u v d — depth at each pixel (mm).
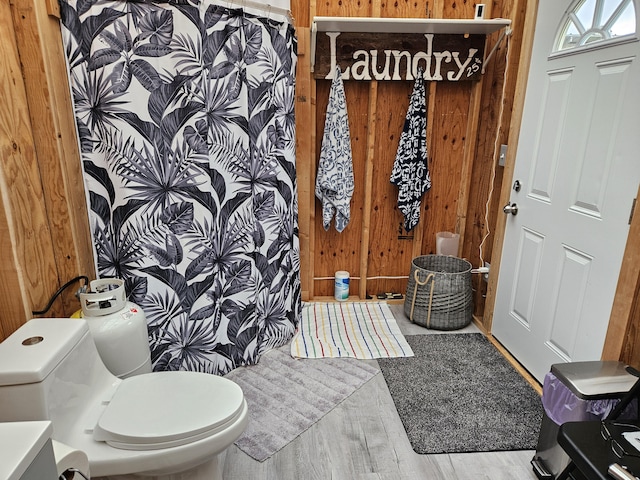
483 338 2592
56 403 1170
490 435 1777
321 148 2783
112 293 1535
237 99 1962
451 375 2205
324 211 2783
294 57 2404
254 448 1713
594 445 1178
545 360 2070
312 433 1801
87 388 1326
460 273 2629
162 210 1766
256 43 2021
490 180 2635
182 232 1843
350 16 2529
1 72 1288
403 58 2578
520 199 2266
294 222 2600
